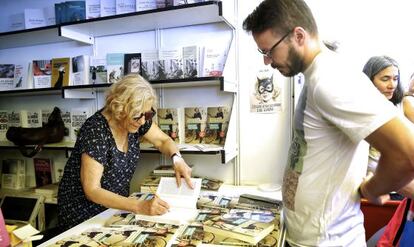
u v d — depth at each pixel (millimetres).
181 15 1702
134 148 1500
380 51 1623
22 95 2375
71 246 937
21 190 2287
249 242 928
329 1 1667
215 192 1594
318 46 810
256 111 1827
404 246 1069
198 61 1816
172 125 1941
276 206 1266
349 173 821
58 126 2145
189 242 955
